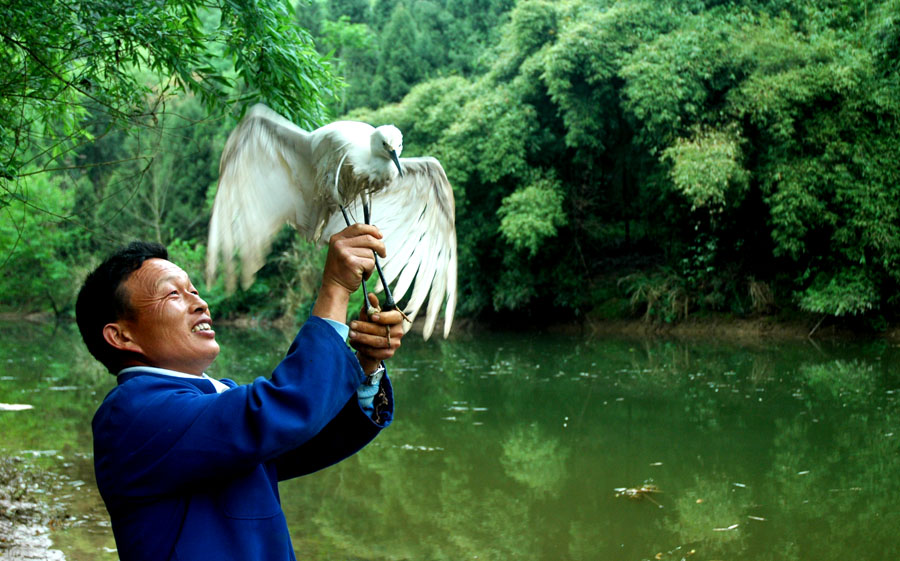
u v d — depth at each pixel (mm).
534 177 18875
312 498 6684
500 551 5434
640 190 18922
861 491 6504
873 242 14430
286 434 1393
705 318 17828
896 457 7391
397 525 5984
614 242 21438
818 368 12211
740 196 15922
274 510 1511
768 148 15664
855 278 14969
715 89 16328
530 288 19719
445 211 2146
